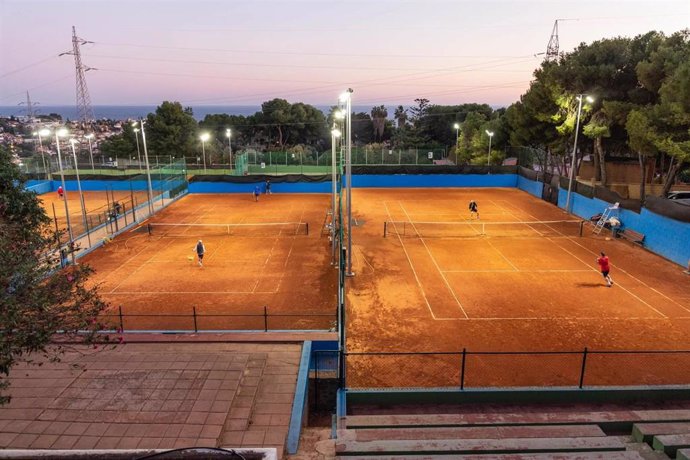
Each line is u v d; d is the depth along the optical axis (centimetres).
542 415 1016
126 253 2572
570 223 3167
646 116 2938
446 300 1839
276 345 1310
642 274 2139
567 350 1433
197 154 7181
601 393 1134
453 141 8625
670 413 1019
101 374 1062
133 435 843
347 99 1961
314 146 9588
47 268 827
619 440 879
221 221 3362
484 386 1223
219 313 1758
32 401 950
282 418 949
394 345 1465
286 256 2492
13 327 689
